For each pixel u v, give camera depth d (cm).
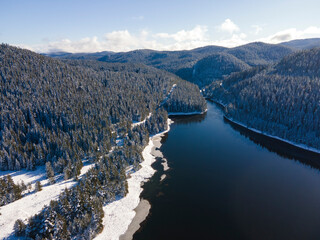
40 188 6800
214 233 5078
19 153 8594
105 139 10500
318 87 13688
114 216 5691
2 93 13588
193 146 11425
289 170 8538
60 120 11512
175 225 5400
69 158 8381
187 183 7525
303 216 5591
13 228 4884
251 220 5494
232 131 14200
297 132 11631
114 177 7131
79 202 5350
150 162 9350
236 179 7788
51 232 4562
